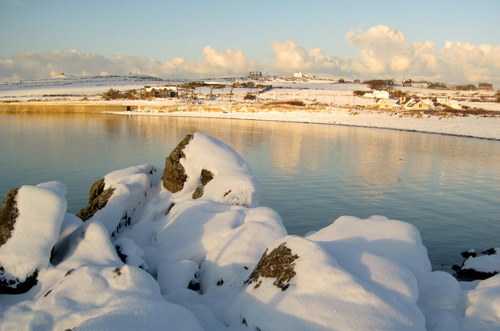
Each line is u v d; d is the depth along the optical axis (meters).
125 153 34.47
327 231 8.38
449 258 13.69
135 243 9.48
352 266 6.08
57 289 6.03
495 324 5.69
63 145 39.06
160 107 100.38
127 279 5.95
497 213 18.92
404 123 65.00
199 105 102.00
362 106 104.06
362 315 5.00
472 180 26.14
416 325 5.09
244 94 145.00
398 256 7.47
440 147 41.56
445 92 180.75
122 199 11.27
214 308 6.70
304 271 5.73
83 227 8.15
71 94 156.12
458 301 6.59
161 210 12.22
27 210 7.55
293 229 15.98
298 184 23.69
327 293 5.34
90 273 6.14
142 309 4.92
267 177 25.53
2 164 28.33
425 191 22.89
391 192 22.45
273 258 6.38
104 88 184.38
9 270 7.03
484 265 11.99
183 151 13.53
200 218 10.22
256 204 12.02
